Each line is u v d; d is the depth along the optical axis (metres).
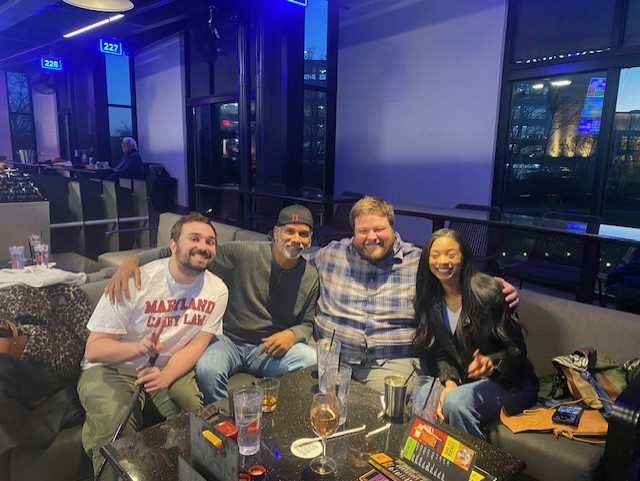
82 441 1.63
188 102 8.45
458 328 1.83
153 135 9.76
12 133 11.80
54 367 1.69
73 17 7.71
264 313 2.12
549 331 1.97
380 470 1.18
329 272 2.18
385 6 5.77
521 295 2.09
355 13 6.17
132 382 1.77
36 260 2.49
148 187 8.16
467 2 4.93
